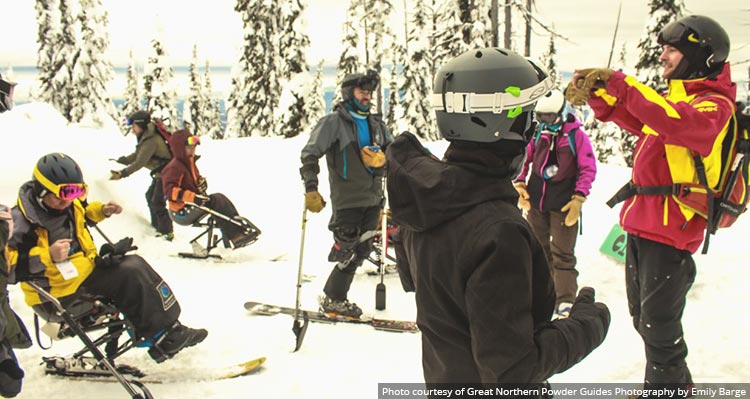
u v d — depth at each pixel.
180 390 3.79
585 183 4.77
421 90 26.89
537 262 1.64
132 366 4.10
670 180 2.98
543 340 1.59
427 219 1.67
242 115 34.34
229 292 6.05
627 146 23.39
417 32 26.52
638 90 2.43
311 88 22.70
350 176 5.07
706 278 5.68
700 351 4.14
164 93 26.34
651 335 3.14
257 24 27.50
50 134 8.27
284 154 12.90
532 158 5.11
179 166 7.29
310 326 5.04
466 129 1.63
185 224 7.34
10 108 3.07
